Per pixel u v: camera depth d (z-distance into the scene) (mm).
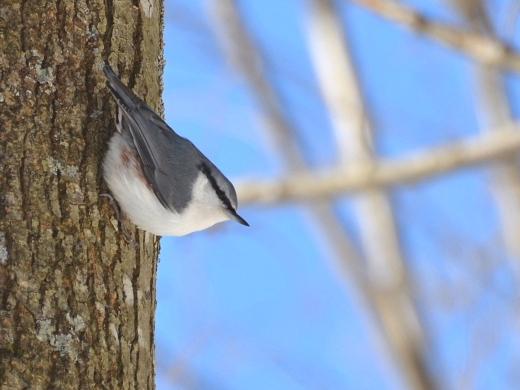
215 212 10586
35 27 8836
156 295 9695
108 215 9008
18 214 8344
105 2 9344
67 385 8062
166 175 9758
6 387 7781
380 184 18312
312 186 18688
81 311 8391
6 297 8047
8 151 8469
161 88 10180
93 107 9047
